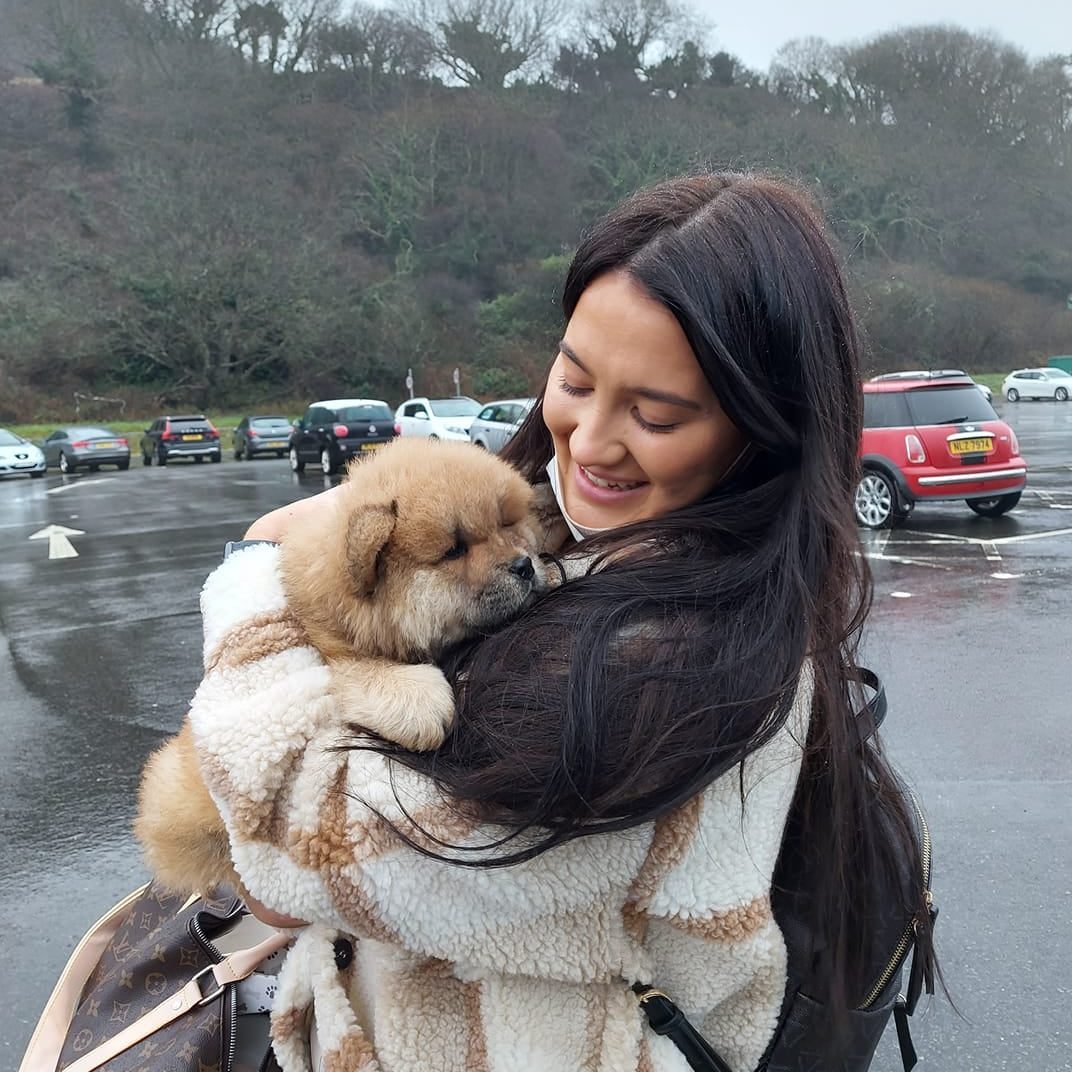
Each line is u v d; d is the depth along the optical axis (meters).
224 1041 1.53
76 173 58.97
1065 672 6.59
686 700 1.21
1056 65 67.31
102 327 51.19
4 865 4.37
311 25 68.50
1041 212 65.44
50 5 66.75
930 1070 2.96
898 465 12.45
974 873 4.01
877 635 7.52
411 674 1.41
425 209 60.47
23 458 30.09
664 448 1.48
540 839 1.17
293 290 53.09
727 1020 1.33
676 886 1.24
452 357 56.44
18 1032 3.26
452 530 1.82
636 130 62.78
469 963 1.23
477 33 69.06
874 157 60.78
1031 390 48.41
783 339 1.39
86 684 7.11
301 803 1.23
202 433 34.19
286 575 1.73
